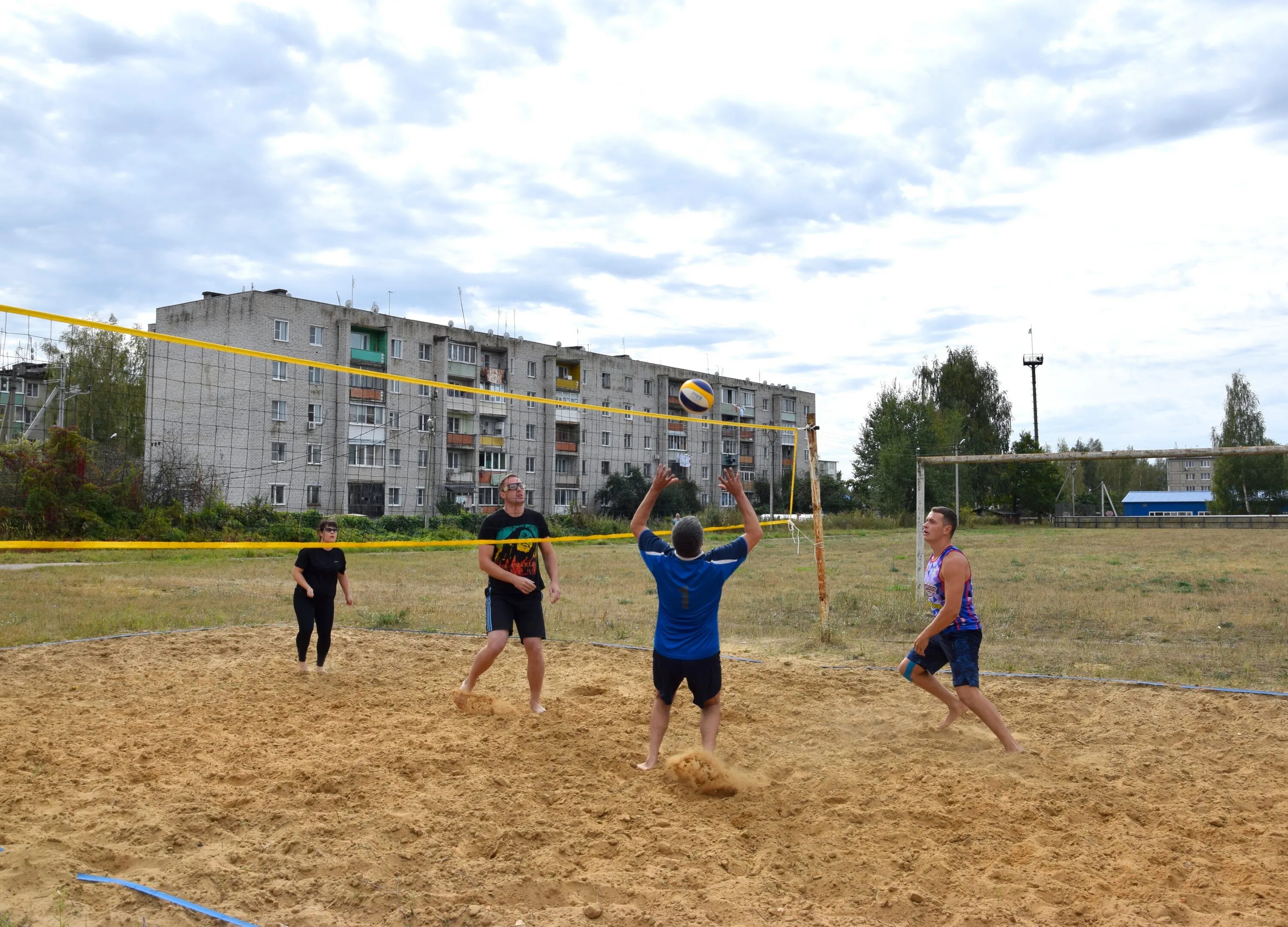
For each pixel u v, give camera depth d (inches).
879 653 345.1
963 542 1405.0
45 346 1250.6
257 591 592.1
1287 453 424.2
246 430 1397.6
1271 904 125.2
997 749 205.3
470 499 1779.0
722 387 2396.7
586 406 394.9
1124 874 135.0
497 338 1867.6
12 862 133.6
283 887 127.1
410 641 369.4
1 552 943.7
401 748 199.9
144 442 1422.2
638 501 1978.3
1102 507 2849.4
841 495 2519.7
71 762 187.3
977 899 127.8
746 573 771.4
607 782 179.2
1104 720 239.3
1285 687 278.7
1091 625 432.8
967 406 2581.2
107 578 687.7
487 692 267.1
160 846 142.0
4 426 1262.3
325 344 1536.7
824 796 172.9
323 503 1510.8
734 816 162.1
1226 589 611.2
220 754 196.1
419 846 143.2
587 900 126.9
